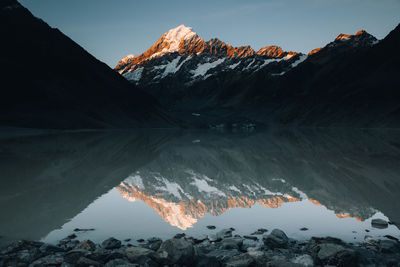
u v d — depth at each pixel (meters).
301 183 20.83
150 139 77.81
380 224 11.91
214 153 42.62
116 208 14.45
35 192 17.36
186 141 71.81
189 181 22.14
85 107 146.00
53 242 10.05
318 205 15.05
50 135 83.25
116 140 69.00
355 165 28.34
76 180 21.30
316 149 46.12
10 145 49.84
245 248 9.66
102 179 22.03
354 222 12.24
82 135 86.88
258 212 14.06
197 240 10.39
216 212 13.96
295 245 9.97
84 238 10.54
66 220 12.45
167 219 12.88
